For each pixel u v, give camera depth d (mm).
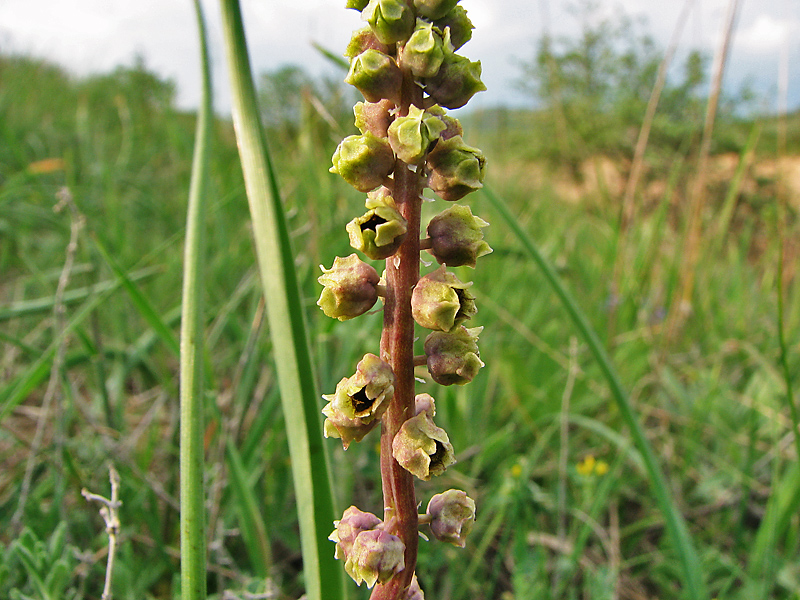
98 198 413
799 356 313
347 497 207
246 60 109
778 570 202
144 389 283
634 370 299
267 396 239
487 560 213
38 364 188
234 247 336
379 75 84
